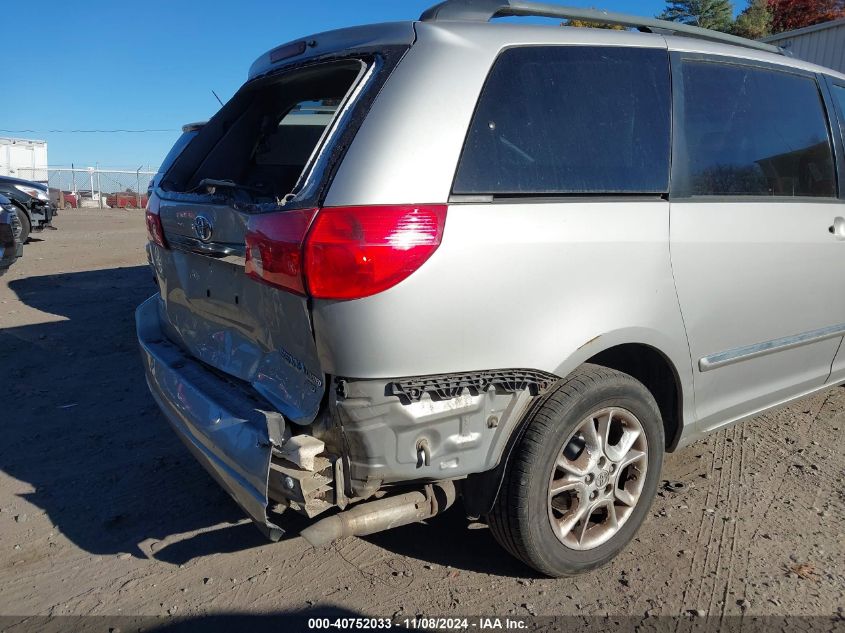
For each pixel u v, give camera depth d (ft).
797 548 10.21
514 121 8.42
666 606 8.94
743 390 11.21
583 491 9.10
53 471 12.62
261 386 8.55
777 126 11.48
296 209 7.59
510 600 9.07
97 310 25.40
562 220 8.39
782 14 111.96
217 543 10.44
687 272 9.59
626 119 9.39
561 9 9.59
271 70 10.66
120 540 10.52
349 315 7.25
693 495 11.73
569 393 8.54
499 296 7.84
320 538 7.59
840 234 12.09
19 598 9.16
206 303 9.81
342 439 7.59
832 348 12.84
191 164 11.85
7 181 43.16
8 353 19.72
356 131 7.72
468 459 8.02
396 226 7.31
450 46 8.21
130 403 15.99
